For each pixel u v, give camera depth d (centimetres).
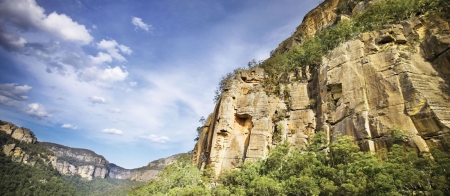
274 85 5684
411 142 2791
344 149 2850
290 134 4688
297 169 3120
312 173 2858
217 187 3972
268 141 4762
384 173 2202
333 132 3806
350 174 2409
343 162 2872
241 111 5378
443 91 3083
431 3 4062
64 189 16462
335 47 4962
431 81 3231
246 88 5834
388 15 4588
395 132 2914
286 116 4956
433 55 3466
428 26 3838
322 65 4822
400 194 1983
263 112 5138
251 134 4912
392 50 3734
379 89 3512
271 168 3650
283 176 3256
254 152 4638
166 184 5266
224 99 5628
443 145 2627
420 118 2897
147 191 5669
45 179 16275
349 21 5362
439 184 1977
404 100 3153
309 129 4534
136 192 6412
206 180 4700
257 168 3856
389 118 3162
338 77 4212
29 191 13625
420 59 3559
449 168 2052
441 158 2202
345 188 2272
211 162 5044
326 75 4491
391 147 2745
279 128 4781
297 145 4397
